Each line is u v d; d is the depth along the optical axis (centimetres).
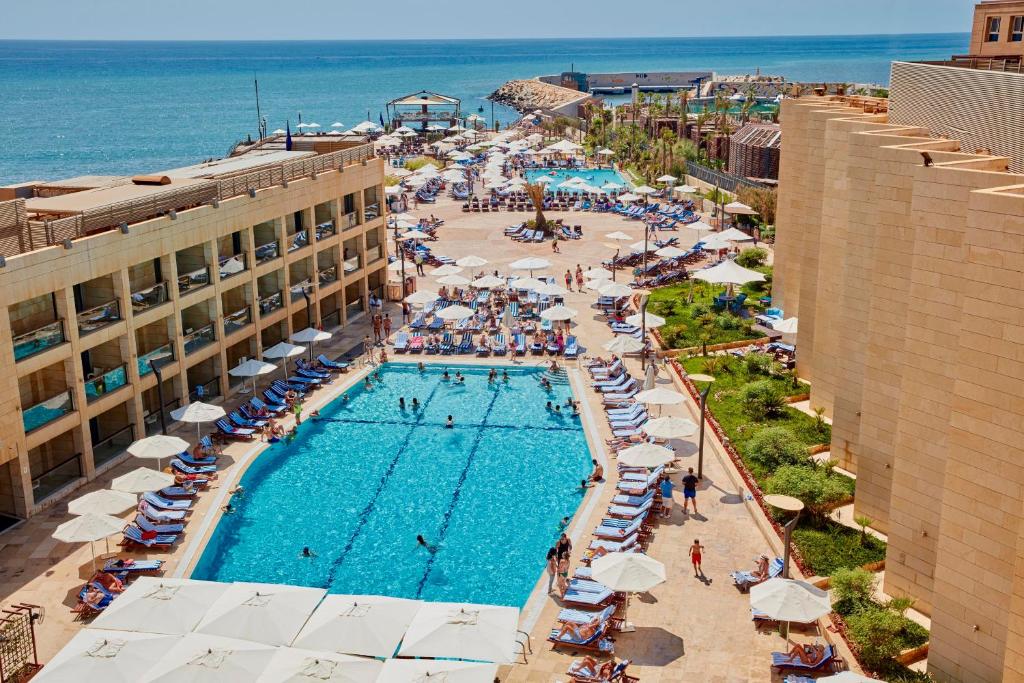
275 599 2389
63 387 3531
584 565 2934
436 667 2139
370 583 2967
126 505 2961
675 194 9262
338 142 6191
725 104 13950
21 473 3250
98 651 2164
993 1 4469
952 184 2316
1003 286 2056
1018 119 2695
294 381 4612
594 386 4566
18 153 16162
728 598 2762
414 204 9544
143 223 3778
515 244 7588
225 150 16388
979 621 2228
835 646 2486
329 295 5509
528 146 13000
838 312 3784
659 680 2381
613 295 5322
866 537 3009
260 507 3472
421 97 16125
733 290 6019
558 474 3725
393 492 3588
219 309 4328
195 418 3712
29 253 3241
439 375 4825
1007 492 2122
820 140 4094
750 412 4050
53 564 2986
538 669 2448
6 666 2403
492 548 3169
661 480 3431
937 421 2483
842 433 3475
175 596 2422
